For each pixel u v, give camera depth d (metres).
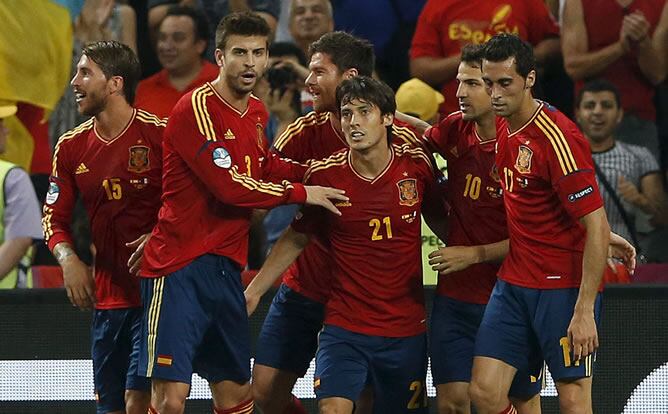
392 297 21.94
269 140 30.73
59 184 23.14
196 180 21.47
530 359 21.73
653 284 24.97
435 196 22.59
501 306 21.33
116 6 32.88
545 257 21.00
